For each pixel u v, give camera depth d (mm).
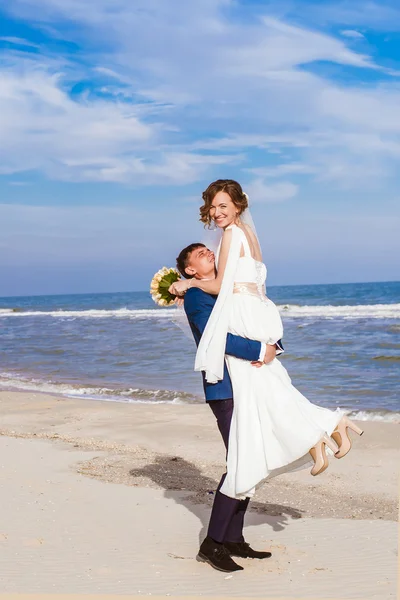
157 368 17719
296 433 4109
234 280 4328
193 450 8516
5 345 26500
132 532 5070
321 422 4266
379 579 4039
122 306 75375
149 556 4520
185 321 5000
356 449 8461
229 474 4230
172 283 4742
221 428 4398
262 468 4160
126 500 6020
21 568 4246
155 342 24469
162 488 6520
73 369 18266
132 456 8094
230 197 4391
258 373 4254
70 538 4910
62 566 4305
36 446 8578
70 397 13805
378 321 29312
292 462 4367
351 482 6980
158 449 8602
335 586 3938
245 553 4488
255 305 4285
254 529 5277
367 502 6223
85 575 4125
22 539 4855
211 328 4270
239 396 4242
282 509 5965
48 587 3908
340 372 15805
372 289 91375
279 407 4172
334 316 33906
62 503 5875
